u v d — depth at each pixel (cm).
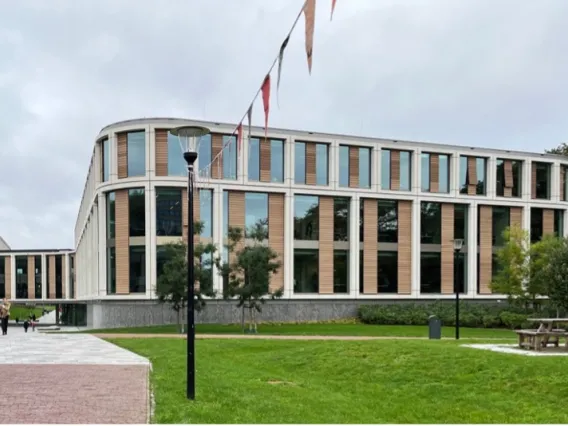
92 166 4059
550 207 4138
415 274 3728
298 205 3516
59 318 4916
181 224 3198
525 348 1542
